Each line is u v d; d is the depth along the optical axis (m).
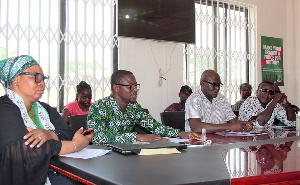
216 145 1.94
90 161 1.36
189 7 5.05
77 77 4.35
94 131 2.14
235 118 3.32
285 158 1.44
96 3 4.46
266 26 5.95
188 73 5.17
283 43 6.16
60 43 4.22
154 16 4.77
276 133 2.72
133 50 4.70
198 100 3.04
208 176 1.07
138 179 1.03
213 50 5.37
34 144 1.44
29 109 1.75
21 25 3.96
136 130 2.73
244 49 5.72
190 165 1.25
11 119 1.52
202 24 5.27
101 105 2.34
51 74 4.19
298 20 6.11
